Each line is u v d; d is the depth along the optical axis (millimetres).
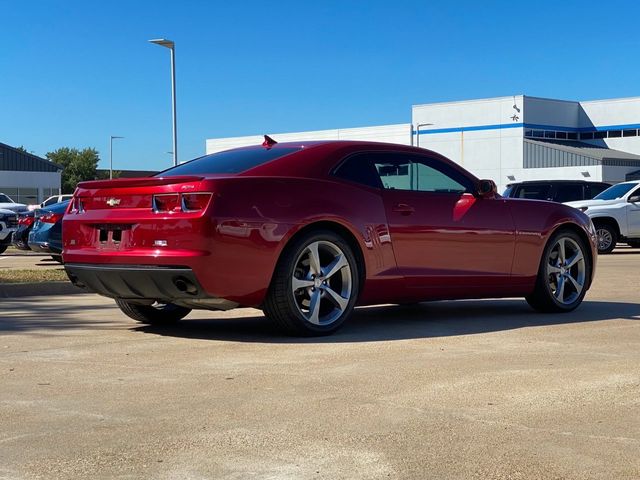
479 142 63125
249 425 3840
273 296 5965
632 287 10414
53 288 9953
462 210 6965
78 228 6324
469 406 4176
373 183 6535
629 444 3600
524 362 5270
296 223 5953
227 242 5672
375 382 4676
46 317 7535
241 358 5379
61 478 3174
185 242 5656
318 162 6332
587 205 19062
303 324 6082
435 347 5809
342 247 6230
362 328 6723
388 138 65812
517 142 61094
